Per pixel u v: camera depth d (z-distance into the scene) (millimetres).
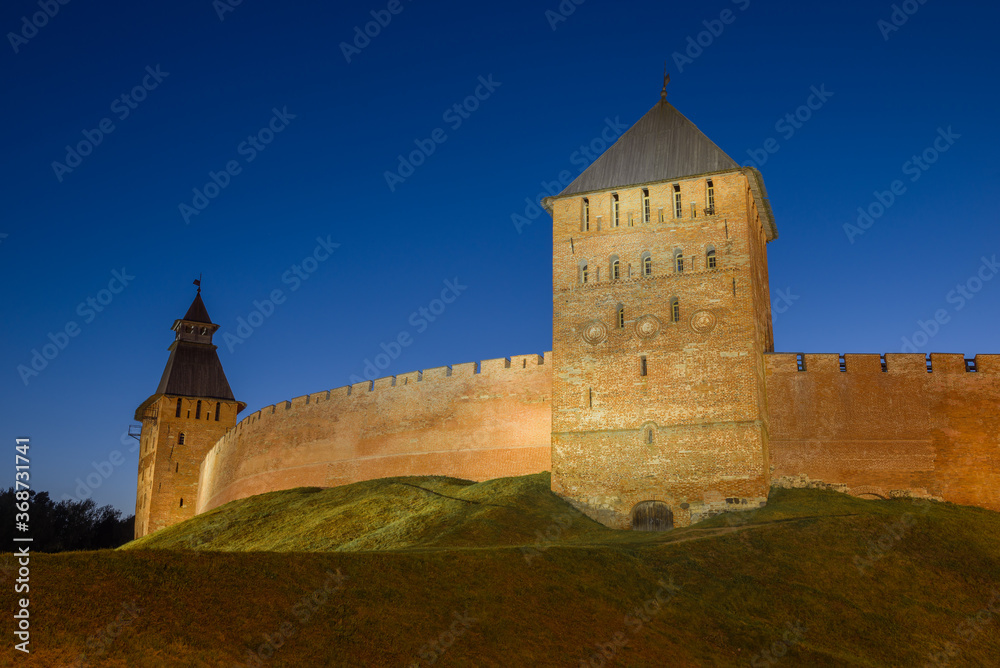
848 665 28047
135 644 20297
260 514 54938
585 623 28031
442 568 28797
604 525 43688
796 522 38062
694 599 31406
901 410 44250
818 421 44812
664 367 45469
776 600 31984
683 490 43125
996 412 43406
